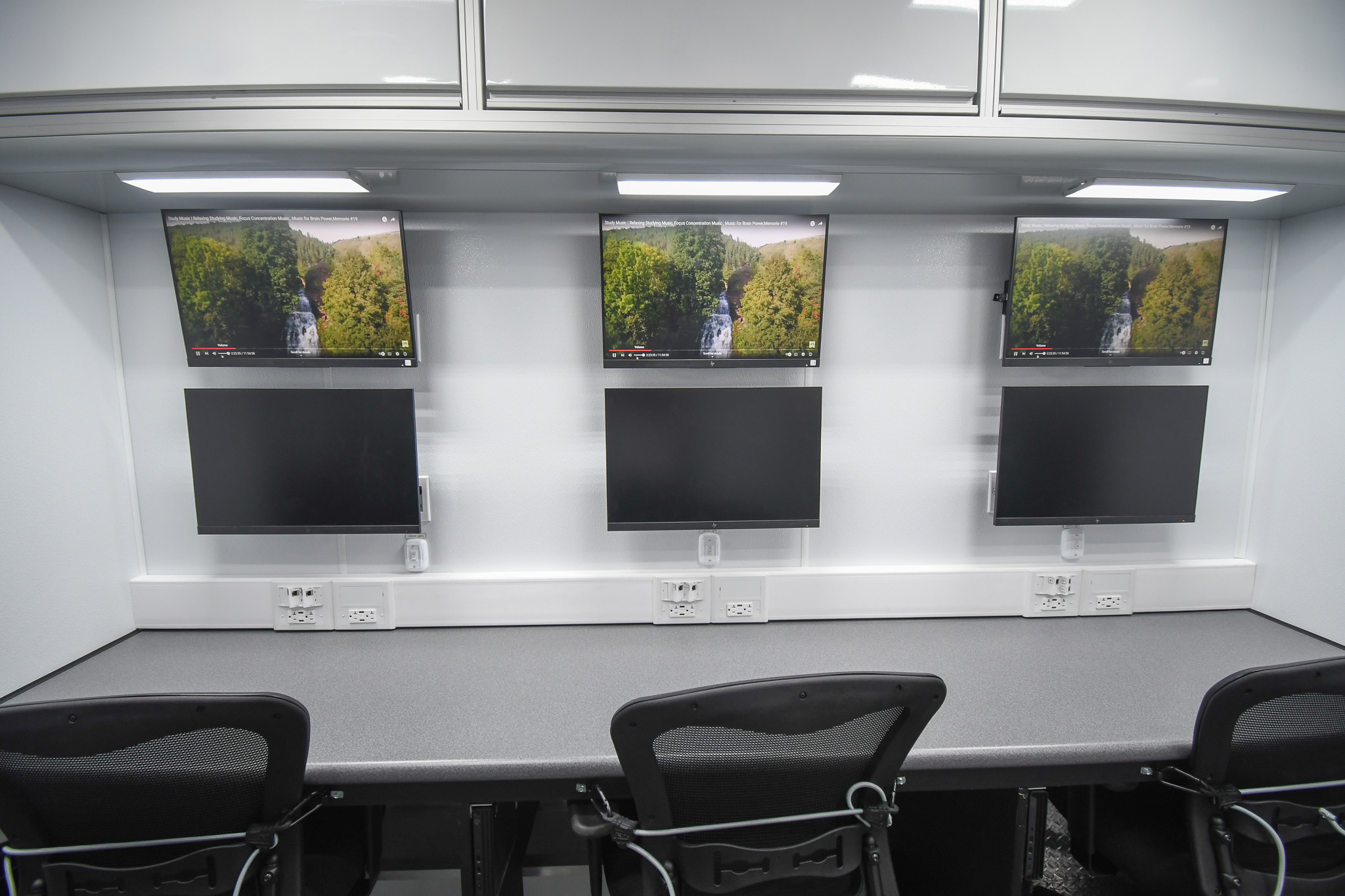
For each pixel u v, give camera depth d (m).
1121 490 1.79
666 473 1.71
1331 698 1.02
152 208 1.65
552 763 1.15
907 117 1.30
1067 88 1.30
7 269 1.44
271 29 1.23
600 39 1.25
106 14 1.23
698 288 1.67
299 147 1.27
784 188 1.47
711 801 0.98
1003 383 1.85
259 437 1.68
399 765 1.14
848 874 1.07
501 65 1.25
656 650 1.65
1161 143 1.34
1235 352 1.89
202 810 0.98
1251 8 1.32
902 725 0.94
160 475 1.79
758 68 1.27
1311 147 1.37
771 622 1.84
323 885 1.19
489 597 1.79
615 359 1.70
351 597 1.77
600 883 1.20
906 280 1.80
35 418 1.50
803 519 1.74
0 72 1.24
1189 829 1.12
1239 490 1.93
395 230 1.60
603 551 1.85
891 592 1.85
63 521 1.57
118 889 0.97
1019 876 1.27
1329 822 1.08
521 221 1.74
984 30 1.29
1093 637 1.73
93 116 1.25
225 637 1.74
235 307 1.63
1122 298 1.72
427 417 1.79
